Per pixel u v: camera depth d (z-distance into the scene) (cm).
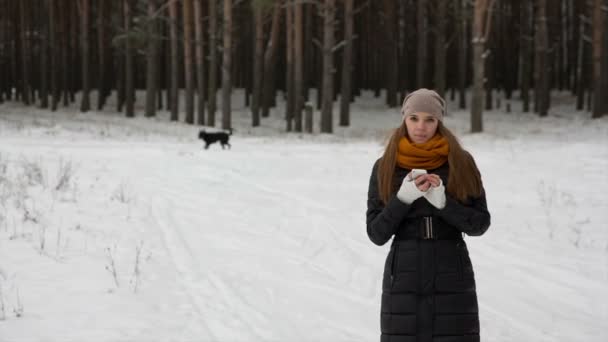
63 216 830
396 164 320
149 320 518
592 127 2814
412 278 309
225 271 666
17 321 502
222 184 1216
